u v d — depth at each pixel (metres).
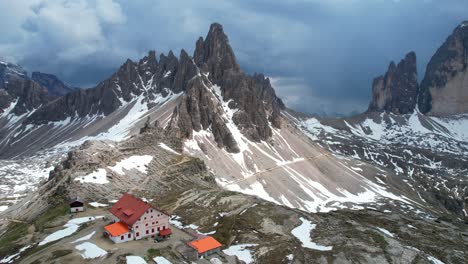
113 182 183.88
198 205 168.12
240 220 149.88
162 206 169.00
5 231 150.75
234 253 125.31
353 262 125.25
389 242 141.88
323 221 158.75
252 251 127.50
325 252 129.88
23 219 159.75
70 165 193.25
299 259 124.12
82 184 172.75
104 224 132.62
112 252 108.12
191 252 117.12
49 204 162.88
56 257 106.75
